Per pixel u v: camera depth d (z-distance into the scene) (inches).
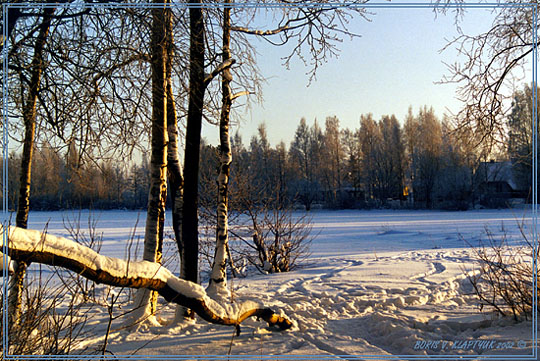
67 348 175.8
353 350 203.8
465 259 559.2
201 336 226.5
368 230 1169.4
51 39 230.1
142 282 164.9
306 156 2787.9
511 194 1935.3
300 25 298.5
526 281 254.5
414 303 319.3
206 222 503.8
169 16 239.3
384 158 2605.8
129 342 217.5
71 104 225.9
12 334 154.0
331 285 398.3
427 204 2290.8
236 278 494.0
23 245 128.5
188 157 260.8
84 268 143.0
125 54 227.5
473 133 339.3
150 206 259.6
